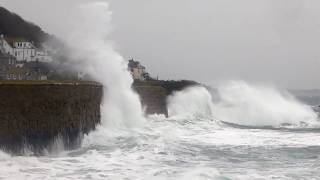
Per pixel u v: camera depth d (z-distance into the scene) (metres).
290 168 40.94
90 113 57.84
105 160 43.06
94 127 59.41
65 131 50.62
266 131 72.94
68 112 51.28
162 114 94.62
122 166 40.47
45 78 103.12
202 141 57.62
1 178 35.19
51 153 47.50
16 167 39.12
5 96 43.88
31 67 111.94
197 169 38.56
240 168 40.81
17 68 109.12
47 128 48.00
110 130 62.09
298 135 66.31
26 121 45.72
